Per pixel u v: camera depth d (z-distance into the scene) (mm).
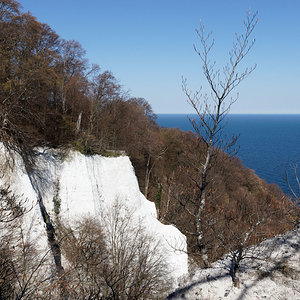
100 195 22734
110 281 14711
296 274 7195
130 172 24000
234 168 39000
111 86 31000
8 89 18797
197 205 9906
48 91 23953
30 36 22062
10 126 17750
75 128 24141
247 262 8180
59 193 20531
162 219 26578
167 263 18578
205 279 7910
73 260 15922
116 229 20828
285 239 8742
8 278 10078
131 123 36875
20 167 17250
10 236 12625
